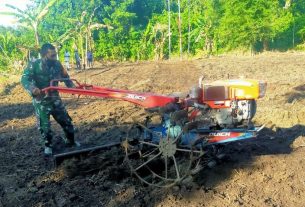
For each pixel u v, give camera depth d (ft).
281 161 18.10
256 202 15.28
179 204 15.43
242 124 17.35
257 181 16.71
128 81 51.08
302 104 29.32
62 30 130.21
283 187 16.20
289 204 15.12
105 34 123.13
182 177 15.80
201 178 17.07
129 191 16.52
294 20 110.22
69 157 19.02
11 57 87.15
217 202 15.39
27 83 19.35
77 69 76.33
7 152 22.25
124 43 123.54
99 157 18.76
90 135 24.81
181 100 17.30
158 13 146.72
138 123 17.49
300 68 57.82
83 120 29.01
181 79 50.29
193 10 123.24
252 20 104.12
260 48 110.22
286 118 25.21
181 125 16.46
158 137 17.24
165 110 16.89
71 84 20.20
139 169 17.47
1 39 93.97
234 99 17.10
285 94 34.47
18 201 16.38
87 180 17.83
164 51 115.65
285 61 70.44
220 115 17.34
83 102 36.06
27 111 33.91
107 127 26.58
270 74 51.49
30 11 68.23
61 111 21.30
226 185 16.55
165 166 16.55
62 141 23.41
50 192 16.98
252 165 17.81
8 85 48.44
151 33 113.70
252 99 17.22
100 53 121.90
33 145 23.38
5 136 25.68
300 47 107.55
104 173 18.11
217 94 17.22
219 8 108.58
